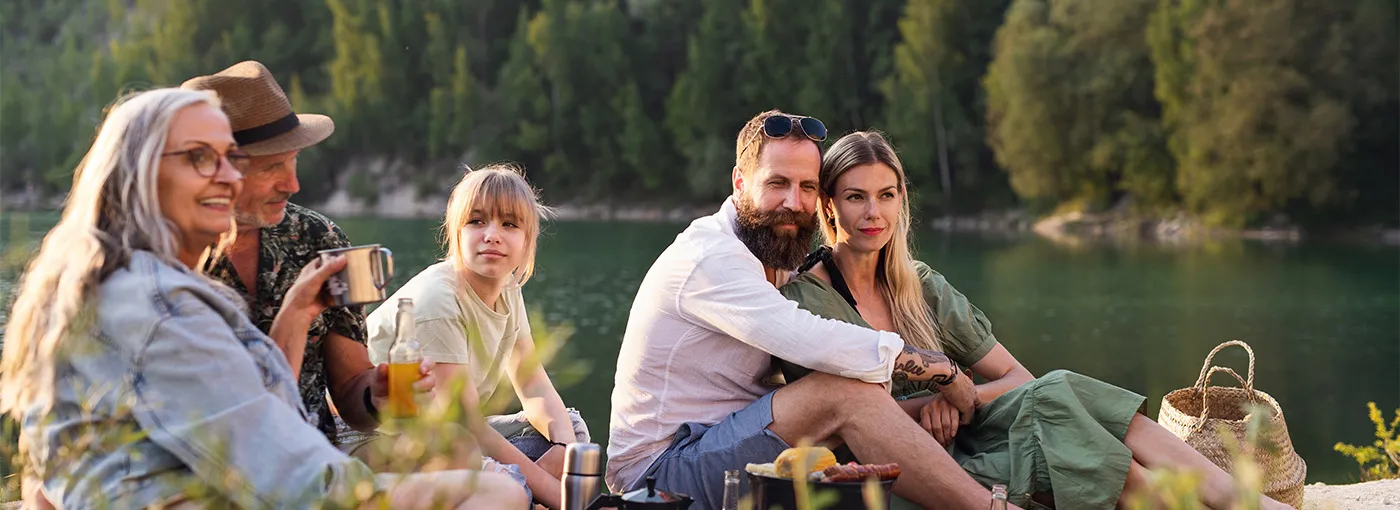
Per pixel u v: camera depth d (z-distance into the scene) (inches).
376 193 2321.6
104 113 94.7
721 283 132.1
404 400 105.2
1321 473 393.1
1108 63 1638.8
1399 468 243.9
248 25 2682.1
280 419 85.4
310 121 120.6
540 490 128.3
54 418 86.2
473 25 2566.4
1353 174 1535.4
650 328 137.2
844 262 148.6
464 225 142.9
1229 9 1493.6
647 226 1941.4
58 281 86.4
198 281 87.7
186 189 89.9
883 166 145.3
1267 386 594.2
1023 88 1662.2
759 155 139.5
